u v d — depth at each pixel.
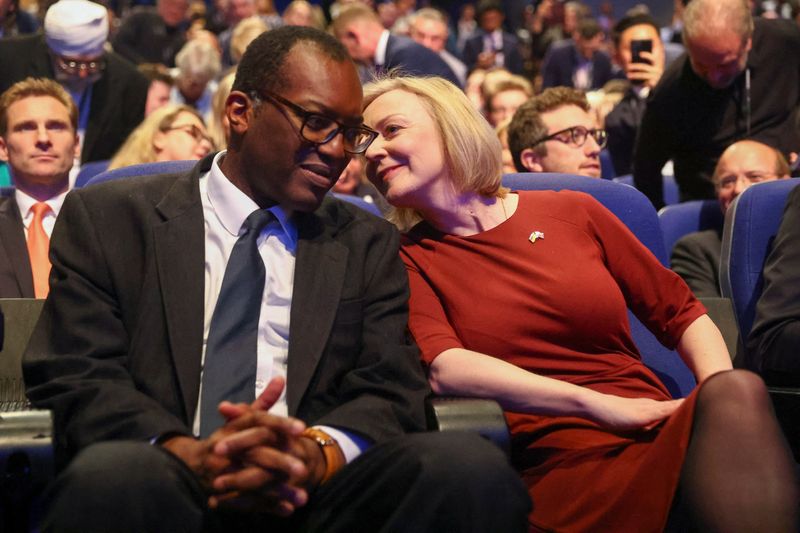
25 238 3.26
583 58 9.84
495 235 2.52
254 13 9.64
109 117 5.45
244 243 2.15
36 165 3.41
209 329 2.10
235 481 1.81
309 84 2.08
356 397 2.12
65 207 2.21
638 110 5.86
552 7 11.85
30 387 2.09
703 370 2.45
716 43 4.43
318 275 2.18
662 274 2.58
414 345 2.27
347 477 1.90
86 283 2.12
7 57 5.37
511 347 2.42
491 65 11.06
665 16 13.95
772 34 4.67
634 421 2.21
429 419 2.07
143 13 9.71
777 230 2.99
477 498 1.75
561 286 2.44
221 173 2.20
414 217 2.66
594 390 2.39
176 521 1.71
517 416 2.43
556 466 2.29
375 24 6.77
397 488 1.81
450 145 2.46
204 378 2.06
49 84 3.50
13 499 1.86
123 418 1.93
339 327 2.17
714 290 3.78
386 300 2.26
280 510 1.85
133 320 2.12
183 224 2.15
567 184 2.88
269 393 1.90
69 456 2.00
